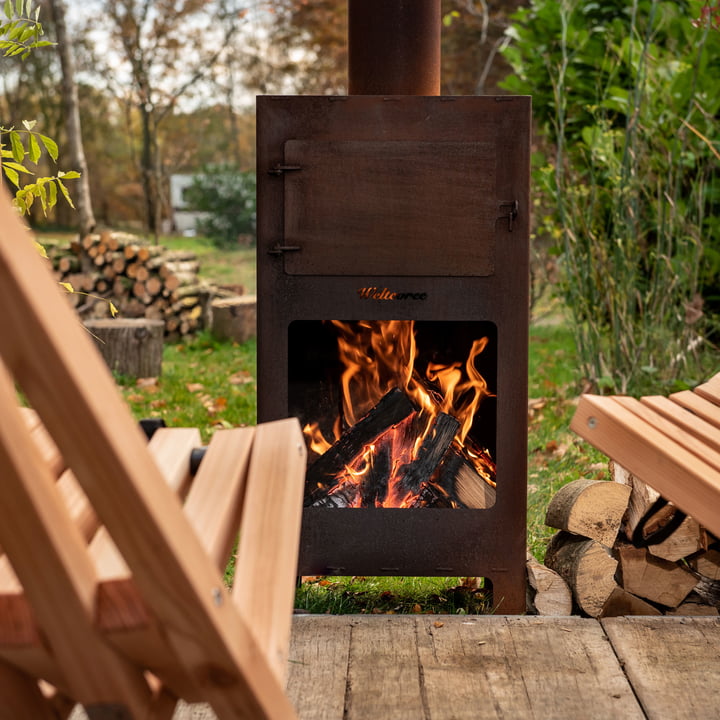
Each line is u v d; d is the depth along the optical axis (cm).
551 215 534
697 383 423
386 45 233
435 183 215
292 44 1447
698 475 139
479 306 218
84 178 840
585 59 504
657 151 466
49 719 110
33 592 86
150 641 92
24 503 81
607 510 222
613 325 452
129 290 761
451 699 180
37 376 78
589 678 188
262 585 113
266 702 96
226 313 720
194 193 1667
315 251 218
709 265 475
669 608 228
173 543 85
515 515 224
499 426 221
